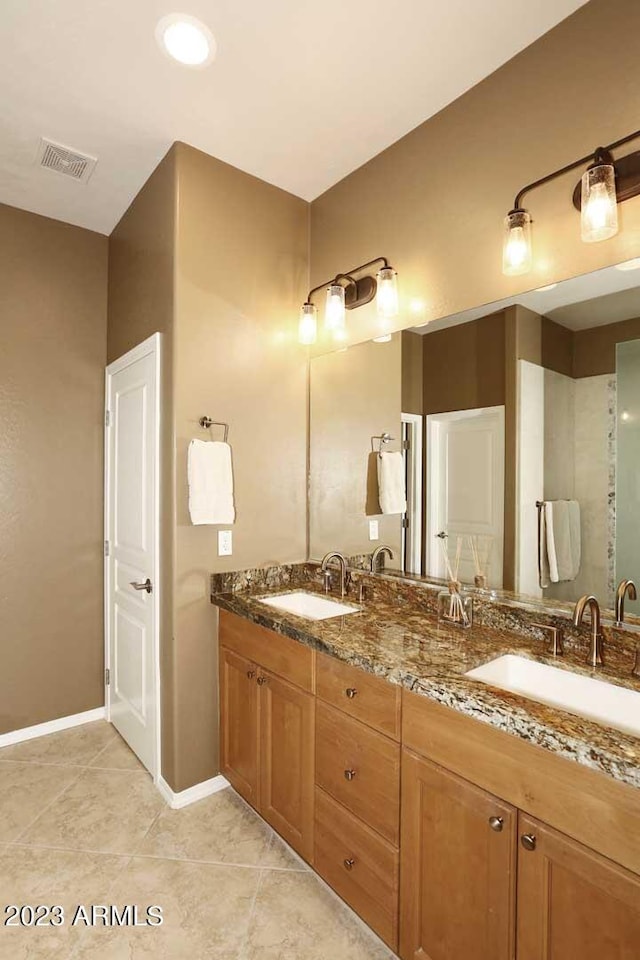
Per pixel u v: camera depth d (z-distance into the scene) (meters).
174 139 2.03
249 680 1.93
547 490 1.57
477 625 1.68
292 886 1.65
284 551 2.40
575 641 1.44
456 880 1.16
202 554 2.10
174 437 2.02
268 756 1.83
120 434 2.59
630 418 1.39
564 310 1.51
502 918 1.06
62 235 2.71
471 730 1.12
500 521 1.70
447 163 1.84
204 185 2.11
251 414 2.27
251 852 1.80
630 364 1.38
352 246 2.26
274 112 1.87
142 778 2.23
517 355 1.63
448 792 1.17
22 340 2.58
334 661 1.52
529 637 1.56
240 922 1.51
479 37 1.55
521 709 1.05
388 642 1.51
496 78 1.68
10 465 2.55
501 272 1.67
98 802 2.07
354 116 1.90
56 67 1.66
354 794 1.44
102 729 2.70
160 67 1.66
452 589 1.71
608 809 0.89
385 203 2.09
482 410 1.74
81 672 2.77
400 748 1.30
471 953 1.12
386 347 2.10
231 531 2.19
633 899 0.86
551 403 1.55
